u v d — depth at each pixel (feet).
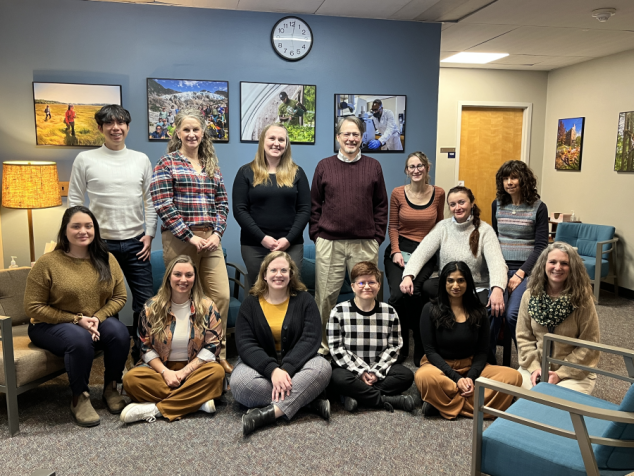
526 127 21.24
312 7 12.36
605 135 17.93
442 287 8.51
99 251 8.41
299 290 8.82
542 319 8.00
